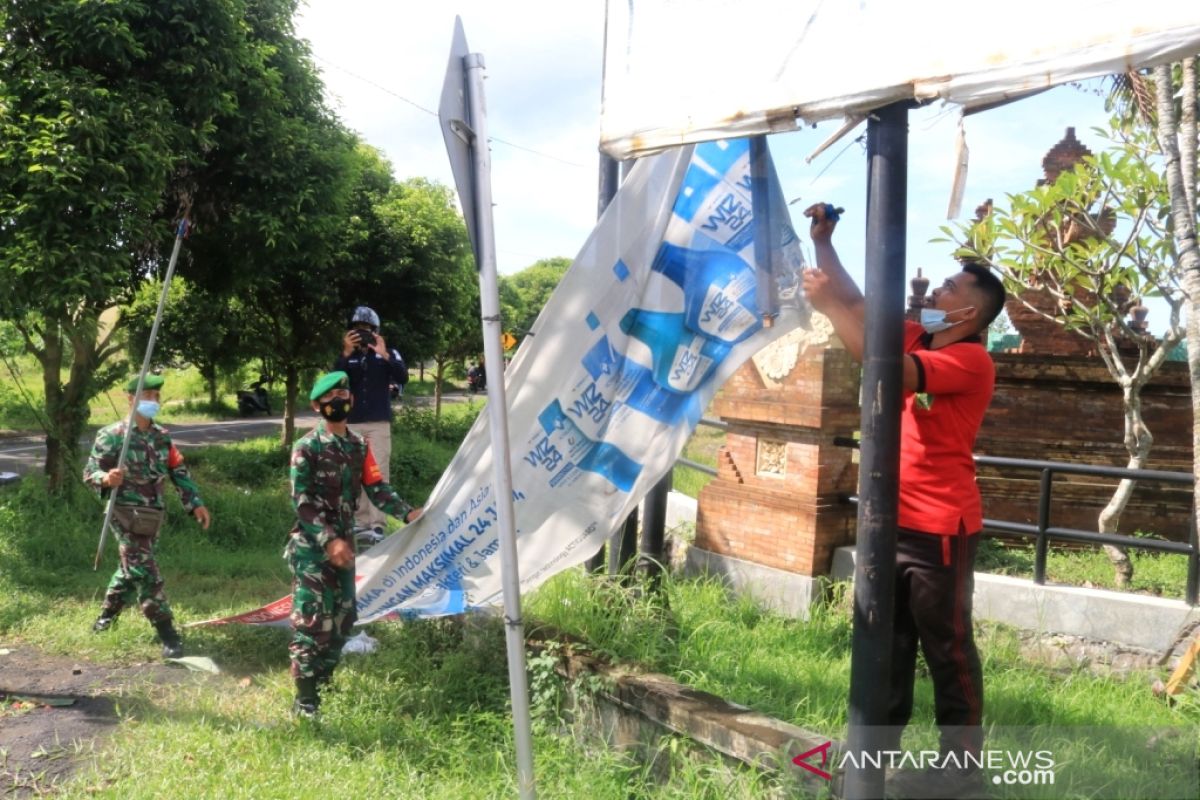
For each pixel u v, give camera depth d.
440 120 3.79
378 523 9.18
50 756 4.80
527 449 5.09
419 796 4.29
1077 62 2.69
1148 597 5.57
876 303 3.02
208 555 9.61
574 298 4.95
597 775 4.33
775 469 7.07
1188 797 3.52
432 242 19.19
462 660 5.62
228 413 31.05
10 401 22.62
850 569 6.51
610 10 3.78
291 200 11.63
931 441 3.52
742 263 4.63
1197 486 5.10
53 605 7.54
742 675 5.02
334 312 17.88
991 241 7.20
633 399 4.92
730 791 3.88
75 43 9.34
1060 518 8.59
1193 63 5.28
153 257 11.28
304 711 5.25
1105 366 8.51
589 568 6.24
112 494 6.46
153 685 5.91
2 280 8.89
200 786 4.34
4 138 8.91
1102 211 6.90
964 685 3.51
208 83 10.19
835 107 3.08
